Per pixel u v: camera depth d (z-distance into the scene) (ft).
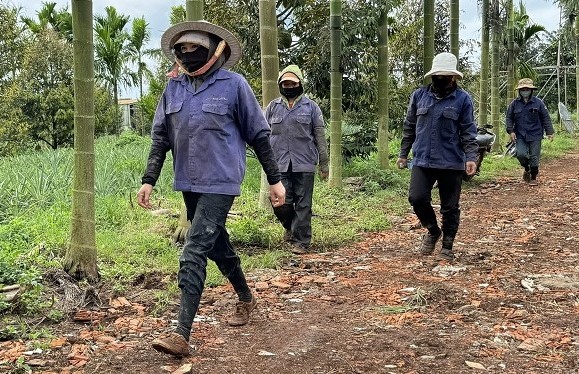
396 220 29.55
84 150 17.19
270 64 27.43
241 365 12.44
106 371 11.98
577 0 65.26
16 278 16.76
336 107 36.52
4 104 67.21
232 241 23.73
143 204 13.32
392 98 54.85
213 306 16.35
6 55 70.54
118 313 15.56
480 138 41.32
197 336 14.02
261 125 13.06
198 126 12.69
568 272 19.72
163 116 13.34
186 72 12.90
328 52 43.27
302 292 17.93
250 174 41.52
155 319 15.10
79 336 13.87
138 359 12.60
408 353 13.20
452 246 22.31
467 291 17.74
